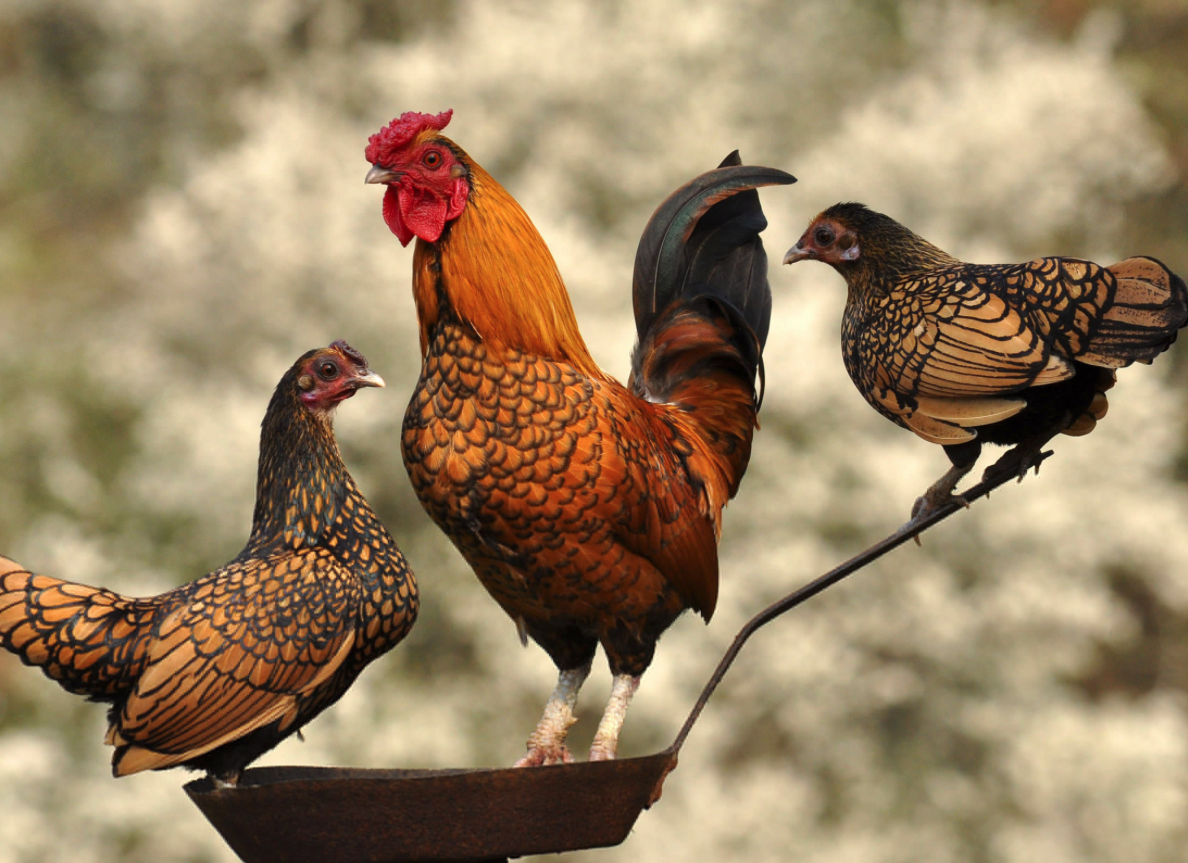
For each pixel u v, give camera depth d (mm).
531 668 13148
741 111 15930
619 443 3693
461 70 15289
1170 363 17906
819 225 4621
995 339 3699
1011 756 14750
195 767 4090
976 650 15016
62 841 12430
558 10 15664
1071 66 16047
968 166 15312
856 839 13883
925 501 3961
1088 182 16312
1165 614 18500
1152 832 14328
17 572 4023
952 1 17594
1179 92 19266
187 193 16172
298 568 4105
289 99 16078
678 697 13414
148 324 15914
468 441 3598
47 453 15469
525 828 3107
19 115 19906
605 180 15336
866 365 4176
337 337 14148
